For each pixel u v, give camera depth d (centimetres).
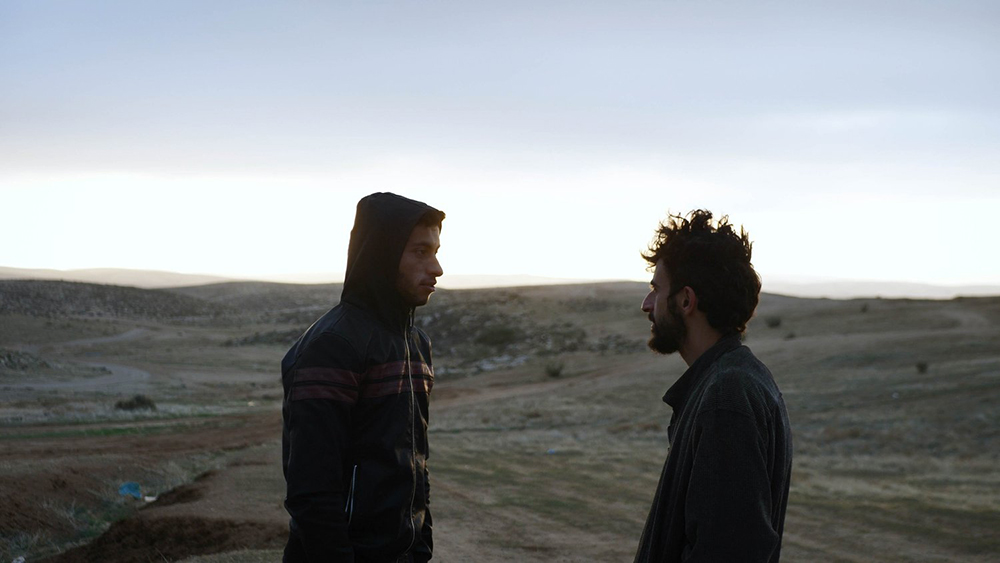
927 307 8525
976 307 8312
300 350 282
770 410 214
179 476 1742
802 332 7488
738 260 233
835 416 3231
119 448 2370
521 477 1500
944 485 1553
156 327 13675
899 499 1245
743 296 232
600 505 1195
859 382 4081
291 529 276
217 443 2611
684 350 244
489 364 7831
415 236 295
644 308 255
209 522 986
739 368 218
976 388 3553
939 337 5619
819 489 1373
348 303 292
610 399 4444
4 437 2673
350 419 273
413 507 293
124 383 6344
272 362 9231
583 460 1822
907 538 967
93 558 952
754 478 199
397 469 279
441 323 10712
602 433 3075
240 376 7738
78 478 1448
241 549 846
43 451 2247
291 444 268
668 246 241
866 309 8544
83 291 18038
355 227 303
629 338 8706
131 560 912
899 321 7669
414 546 306
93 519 1252
